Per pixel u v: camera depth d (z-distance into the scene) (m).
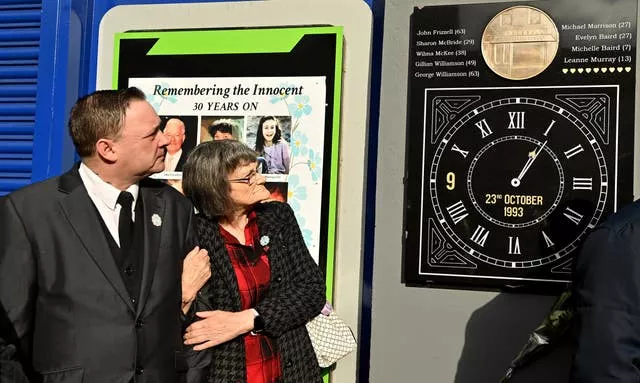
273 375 2.46
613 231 1.92
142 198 2.33
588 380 1.86
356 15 3.15
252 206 2.61
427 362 2.96
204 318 2.38
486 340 2.89
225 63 3.26
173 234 2.33
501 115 2.92
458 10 2.98
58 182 2.23
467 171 2.94
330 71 3.12
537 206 2.86
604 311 1.86
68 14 3.38
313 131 3.13
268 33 3.21
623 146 2.79
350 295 3.07
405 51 3.05
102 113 2.17
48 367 2.08
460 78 2.97
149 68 3.34
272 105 3.19
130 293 2.17
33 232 2.13
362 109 3.12
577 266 2.01
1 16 3.45
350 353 3.03
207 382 2.36
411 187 3.00
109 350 2.09
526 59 2.90
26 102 3.42
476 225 2.92
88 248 2.14
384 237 3.03
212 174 2.47
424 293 2.98
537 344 2.72
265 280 2.51
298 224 2.96
